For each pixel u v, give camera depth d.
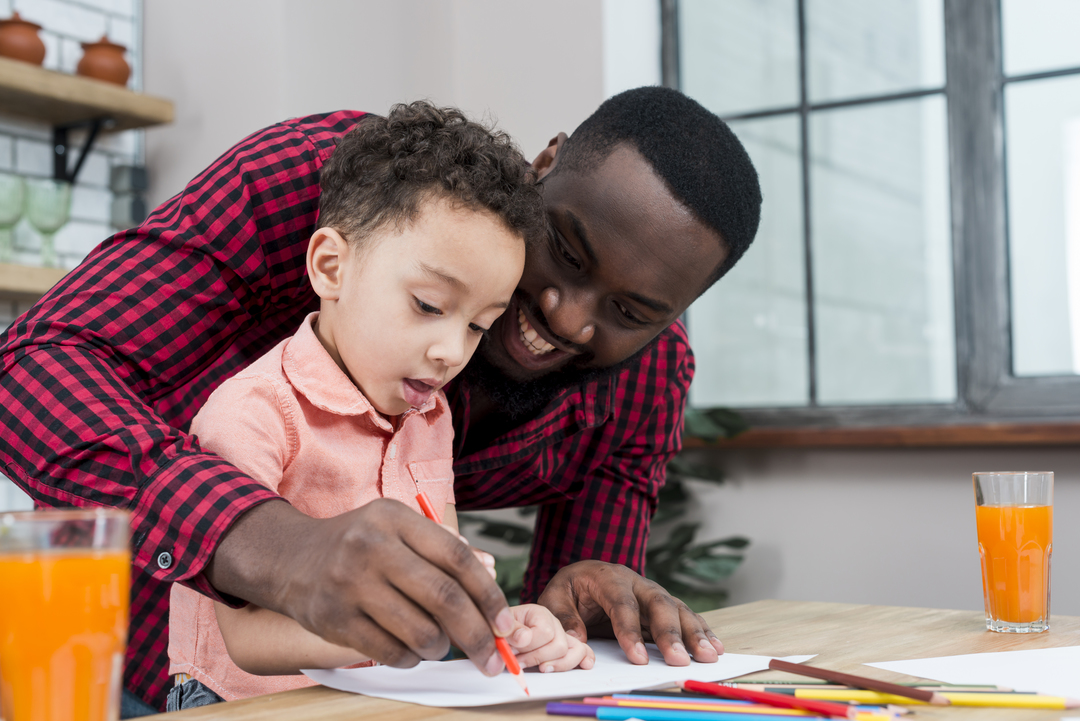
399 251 0.81
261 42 2.32
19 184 2.02
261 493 0.67
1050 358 2.25
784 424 2.47
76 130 2.28
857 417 2.40
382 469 0.89
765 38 2.57
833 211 2.48
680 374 1.30
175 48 2.44
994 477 0.91
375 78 2.54
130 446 0.71
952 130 2.33
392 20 2.60
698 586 2.46
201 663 0.81
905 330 2.39
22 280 1.96
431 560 0.58
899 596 2.26
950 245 2.35
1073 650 0.80
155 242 0.91
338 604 0.57
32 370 0.78
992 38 2.30
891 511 2.28
